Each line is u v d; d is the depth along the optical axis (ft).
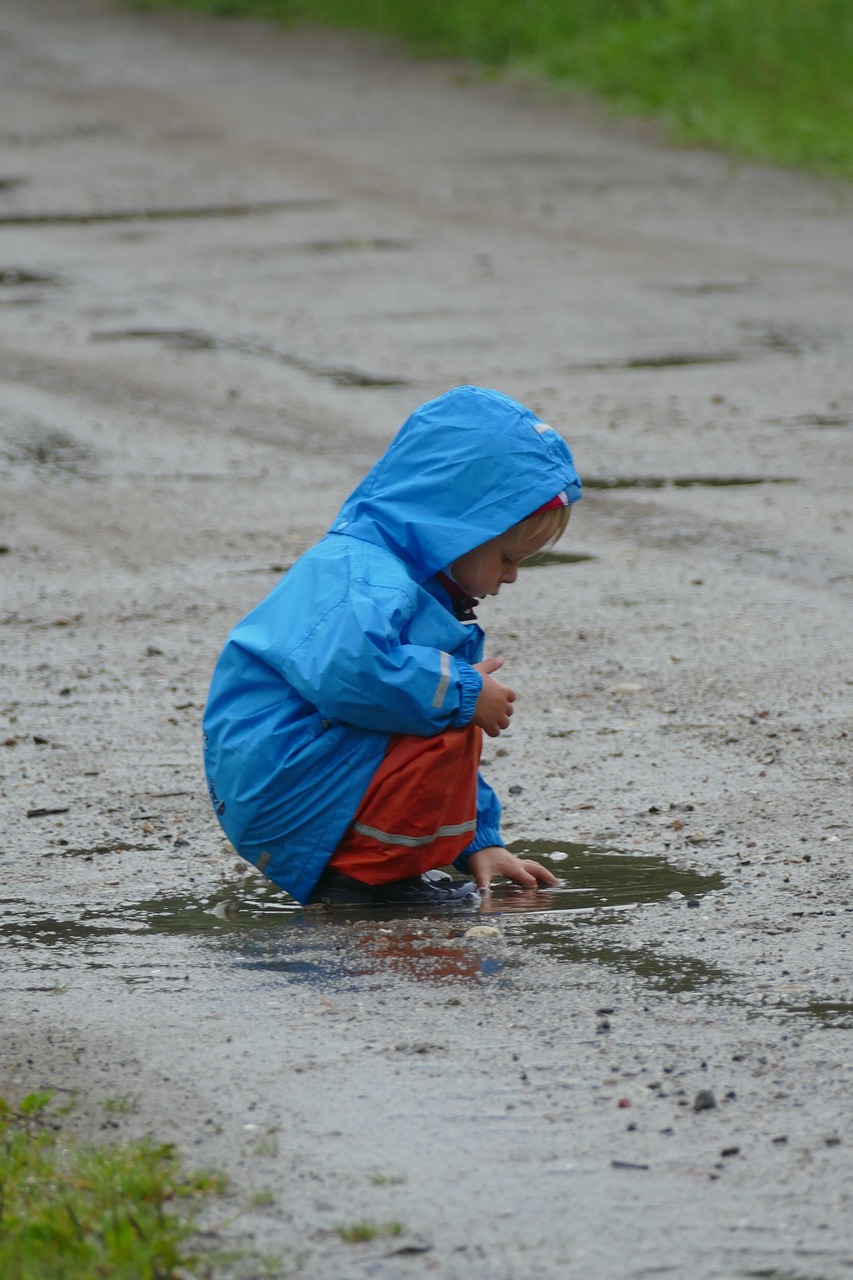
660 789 40.45
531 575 59.00
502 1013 28.58
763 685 47.60
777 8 164.96
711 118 144.36
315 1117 25.02
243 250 111.45
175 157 138.92
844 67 153.89
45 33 194.70
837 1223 21.86
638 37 163.22
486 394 33.94
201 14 199.93
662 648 51.29
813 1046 26.91
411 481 33.60
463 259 107.86
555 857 36.81
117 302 100.32
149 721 46.68
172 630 54.39
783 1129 24.29
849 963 30.22
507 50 174.50
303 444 75.20
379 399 81.10
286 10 197.36
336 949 31.94
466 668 33.06
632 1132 24.31
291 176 132.16
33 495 69.31
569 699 47.32
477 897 34.81
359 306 97.86
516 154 138.10
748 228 114.42
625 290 100.07
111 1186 22.76
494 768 42.37
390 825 33.65
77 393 83.66
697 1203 22.41
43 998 30.01
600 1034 27.61
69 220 120.57
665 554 60.49
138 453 74.54
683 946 31.42
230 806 34.30
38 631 54.54
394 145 141.79
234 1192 22.93
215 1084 26.21
